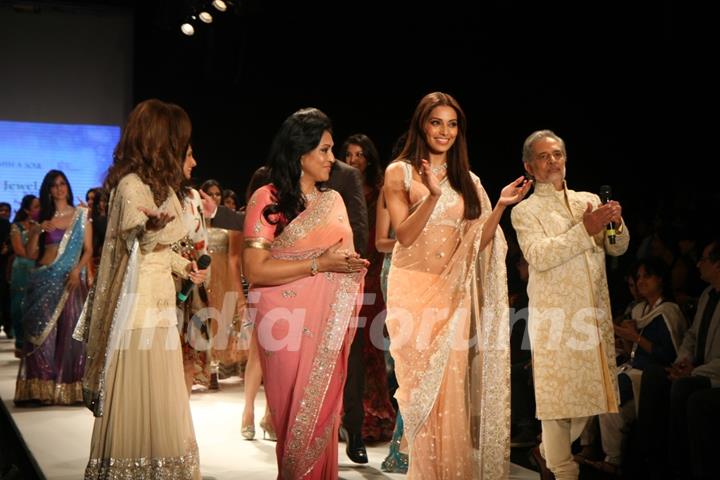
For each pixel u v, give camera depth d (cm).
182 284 388
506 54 873
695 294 522
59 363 610
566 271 366
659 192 719
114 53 1248
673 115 746
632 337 448
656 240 568
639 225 668
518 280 634
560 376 362
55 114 1239
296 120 326
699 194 650
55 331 614
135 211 342
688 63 723
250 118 1170
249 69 1081
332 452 329
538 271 370
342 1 988
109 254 350
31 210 1005
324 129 326
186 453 354
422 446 337
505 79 878
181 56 1222
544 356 366
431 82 941
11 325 1095
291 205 324
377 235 387
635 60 768
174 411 352
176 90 1225
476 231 341
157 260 355
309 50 1051
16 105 1227
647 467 423
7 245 1049
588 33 802
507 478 343
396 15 952
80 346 616
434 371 334
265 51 1073
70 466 429
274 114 1128
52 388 610
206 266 369
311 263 317
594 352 363
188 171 394
